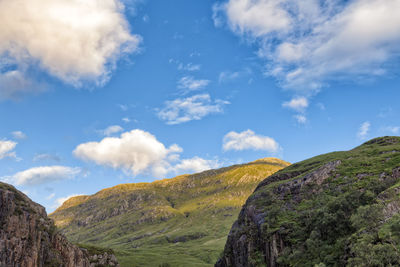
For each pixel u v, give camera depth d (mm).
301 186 174125
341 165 173625
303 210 152875
